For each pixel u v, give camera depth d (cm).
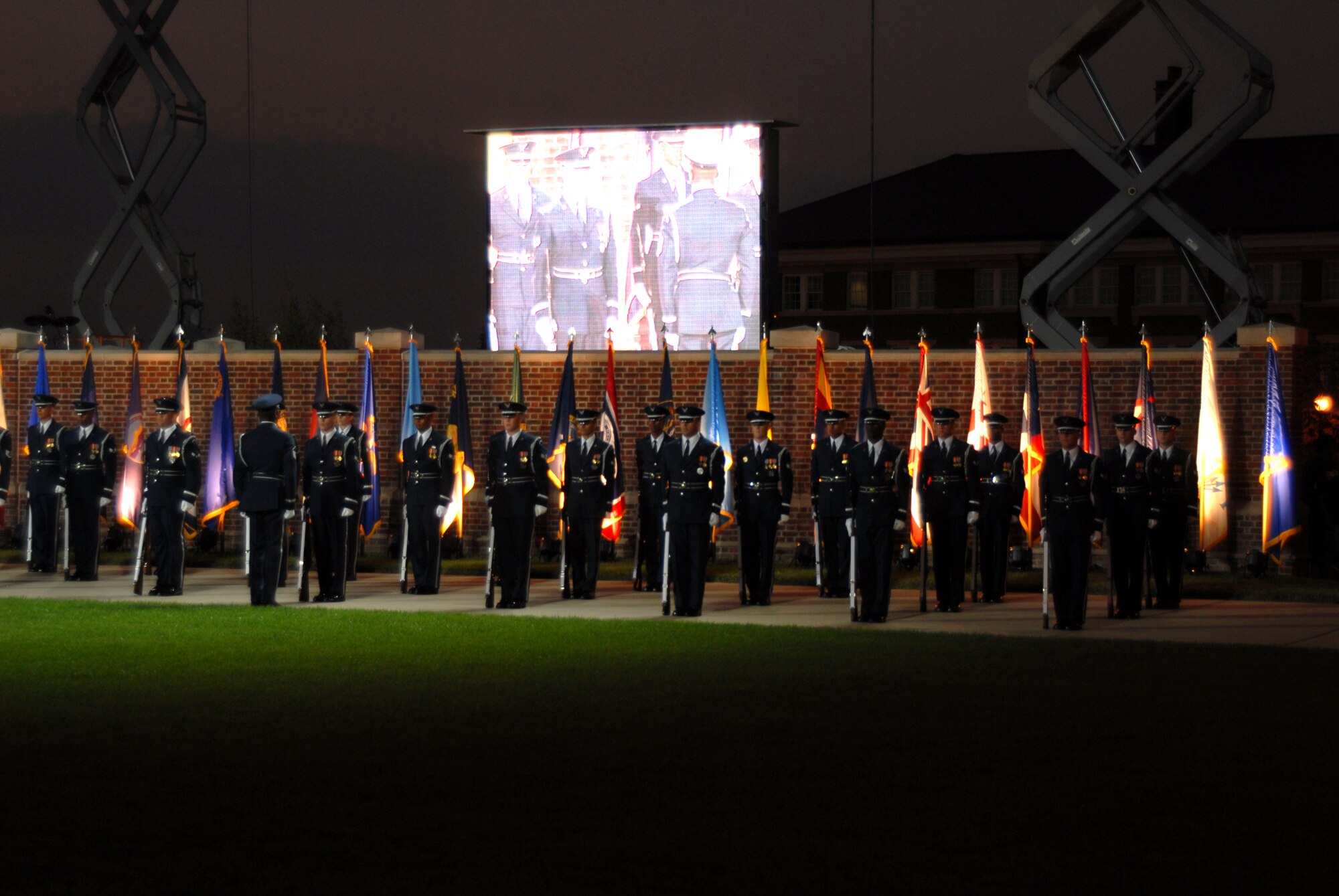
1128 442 1706
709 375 2192
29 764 900
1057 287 2467
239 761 907
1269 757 926
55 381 2578
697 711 1069
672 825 771
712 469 1702
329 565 1808
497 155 2755
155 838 746
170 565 1867
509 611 1719
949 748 949
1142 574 1770
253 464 1734
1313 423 2938
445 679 1203
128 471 2317
